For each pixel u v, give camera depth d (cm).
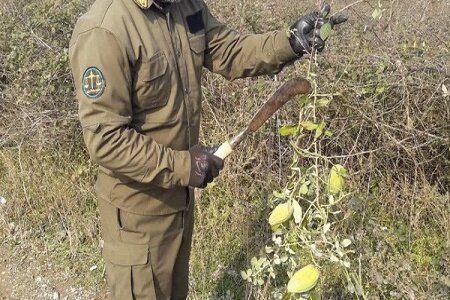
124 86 171
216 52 213
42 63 394
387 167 322
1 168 399
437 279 277
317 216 183
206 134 362
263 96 336
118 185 193
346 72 304
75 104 397
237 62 213
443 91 287
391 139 299
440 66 297
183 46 188
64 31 415
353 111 309
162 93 181
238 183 343
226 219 332
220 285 304
